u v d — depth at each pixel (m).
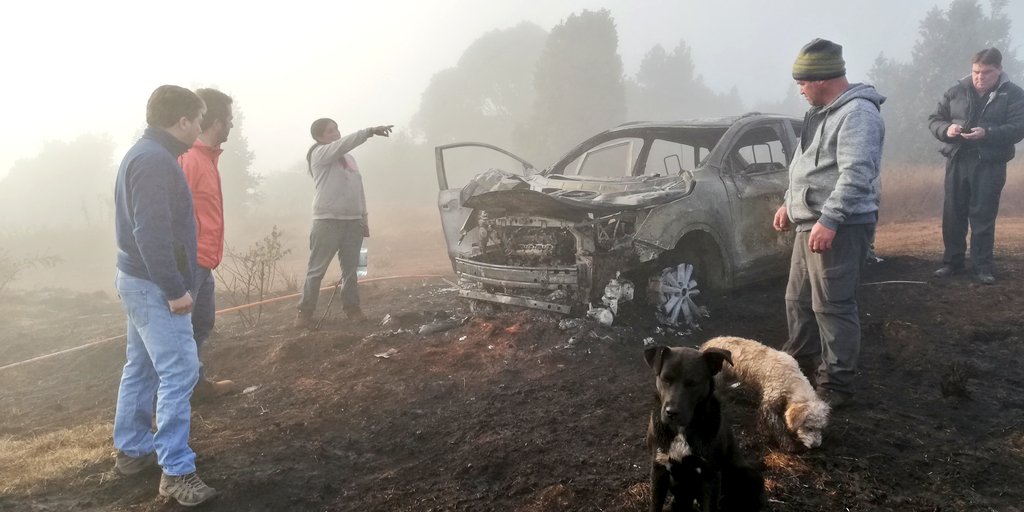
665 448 2.52
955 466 3.17
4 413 4.59
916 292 6.16
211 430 3.90
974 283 6.23
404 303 7.24
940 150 6.47
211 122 4.02
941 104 6.38
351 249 6.39
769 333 5.21
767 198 5.96
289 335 6.08
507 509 2.88
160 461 3.01
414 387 4.41
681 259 5.57
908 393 4.12
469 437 3.64
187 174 3.86
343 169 6.16
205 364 5.38
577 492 2.96
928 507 2.82
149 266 2.88
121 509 3.00
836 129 3.66
